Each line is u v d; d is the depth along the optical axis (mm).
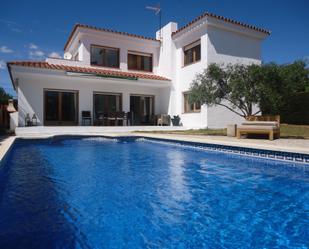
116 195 4199
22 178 5254
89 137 12117
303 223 3105
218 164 6789
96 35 17188
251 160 7238
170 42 17969
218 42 15375
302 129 13750
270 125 9852
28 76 14359
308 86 17375
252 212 3480
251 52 16734
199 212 3471
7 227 2883
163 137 10750
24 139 10281
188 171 6074
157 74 19688
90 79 15484
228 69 11242
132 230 2867
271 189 4594
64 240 2594
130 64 18797
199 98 11125
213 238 2699
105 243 2561
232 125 11305
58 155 8180
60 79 15453
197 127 15719
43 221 3076
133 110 18328
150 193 4340
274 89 9977
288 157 6453
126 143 11250
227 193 4363
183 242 2611
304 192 4418
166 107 18422
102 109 17234
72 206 3631
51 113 15609
